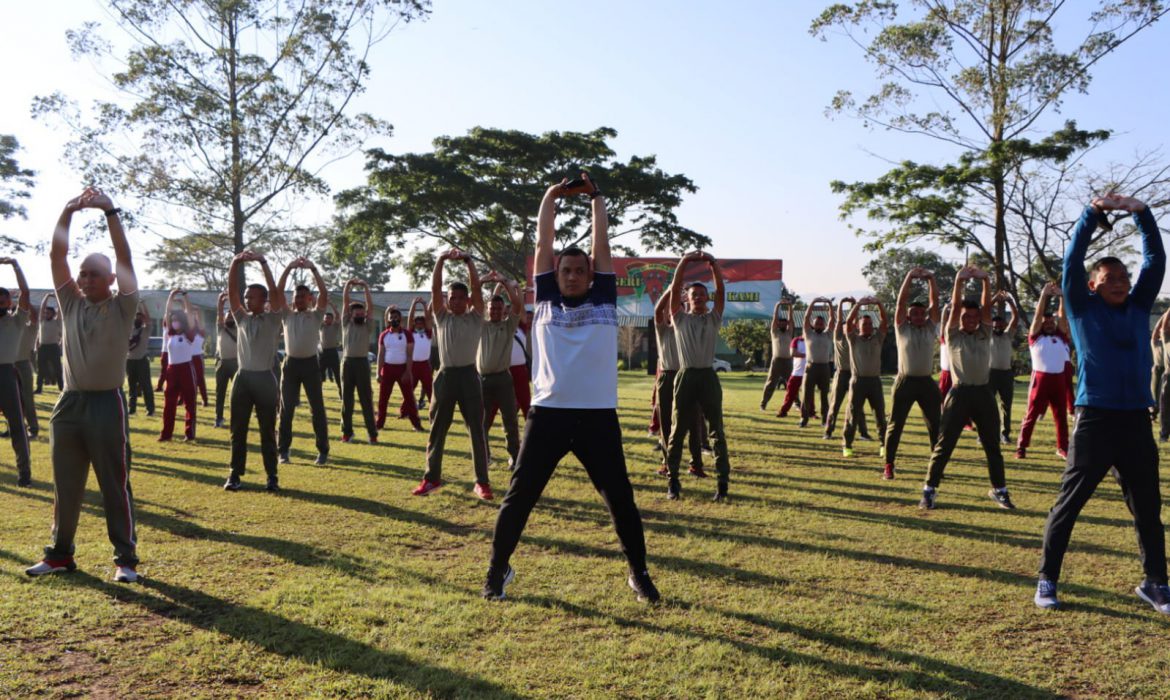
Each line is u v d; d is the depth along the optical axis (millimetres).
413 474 8398
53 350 16141
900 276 47812
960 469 9367
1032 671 3676
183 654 3660
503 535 4469
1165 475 8938
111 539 4688
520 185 34531
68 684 3350
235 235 23516
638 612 4344
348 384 10781
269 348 7383
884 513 6957
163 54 21672
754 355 39188
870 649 3904
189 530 5852
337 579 4766
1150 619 4395
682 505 7129
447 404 7266
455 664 3600
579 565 5188
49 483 7551
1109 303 4621
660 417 8477
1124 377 4512
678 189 36219
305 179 23469
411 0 22891
